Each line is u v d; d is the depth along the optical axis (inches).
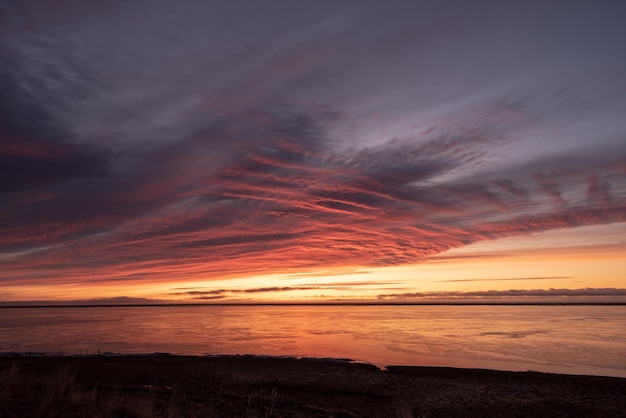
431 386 754.8
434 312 6318.9
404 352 1373.0
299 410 513.0
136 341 1817.2
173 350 1441.9
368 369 945.5
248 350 1437.0
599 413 589.9
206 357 1133.1
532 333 2176.4
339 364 1016.2
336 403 605.0
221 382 743.7
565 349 1462.8
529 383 786.2
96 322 3791.8
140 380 740.0
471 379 824.9
